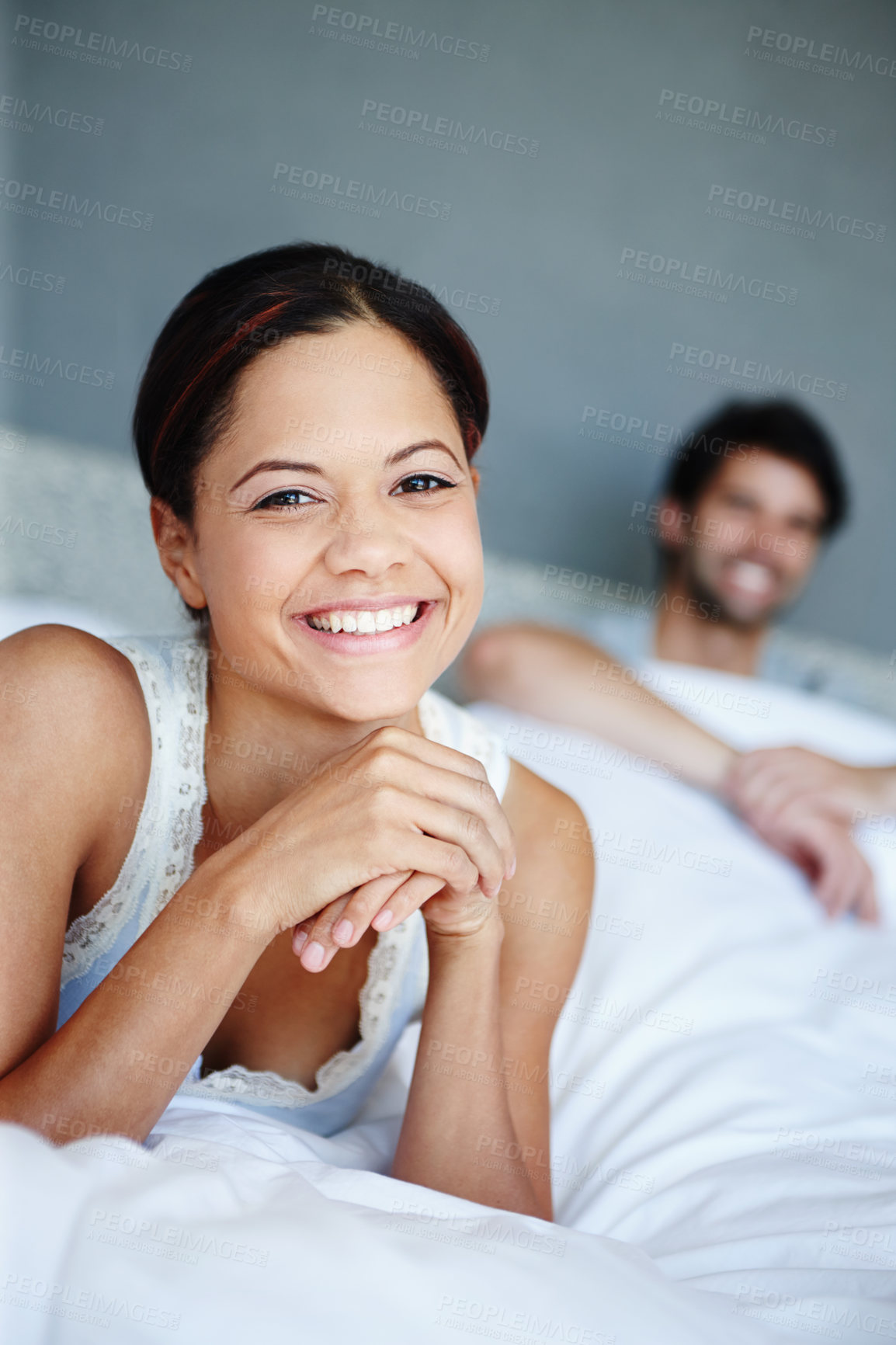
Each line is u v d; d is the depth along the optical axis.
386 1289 0.49
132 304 2.17
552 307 2.33
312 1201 0.56
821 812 1.50
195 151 2.16
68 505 2.11
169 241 2.18
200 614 0.87
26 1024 0.69
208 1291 0.48
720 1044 1.02
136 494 2.13
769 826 1.48
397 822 0.72
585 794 1.53
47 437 2.15
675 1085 0.97
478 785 0.75
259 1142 0.70
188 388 0.77
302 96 2.18
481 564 0.83
